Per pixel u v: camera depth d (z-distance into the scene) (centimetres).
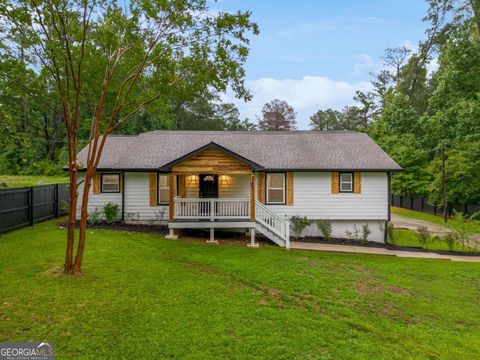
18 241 1052
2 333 485
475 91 2458
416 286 843
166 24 787
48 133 3662
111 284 702
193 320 559
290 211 1502
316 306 665
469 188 2127
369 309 672
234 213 1291
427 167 2552
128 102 868
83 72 811
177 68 865
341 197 1498
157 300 635
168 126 3722
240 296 685
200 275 809
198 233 1406
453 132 2477
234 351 467
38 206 1419
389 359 479
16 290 643
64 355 438
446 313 679
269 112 5759
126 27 755
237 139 1788
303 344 501
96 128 772
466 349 531
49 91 833
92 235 1200
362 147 1667
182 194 1474
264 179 1492
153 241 1169
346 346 506
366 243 1418
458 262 1139
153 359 438
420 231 1425
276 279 814
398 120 3266
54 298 612
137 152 1591
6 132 884
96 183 1477
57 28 724
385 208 1502
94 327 515
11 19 666
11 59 723
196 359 442
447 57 2631
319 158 1537
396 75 4697
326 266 980
